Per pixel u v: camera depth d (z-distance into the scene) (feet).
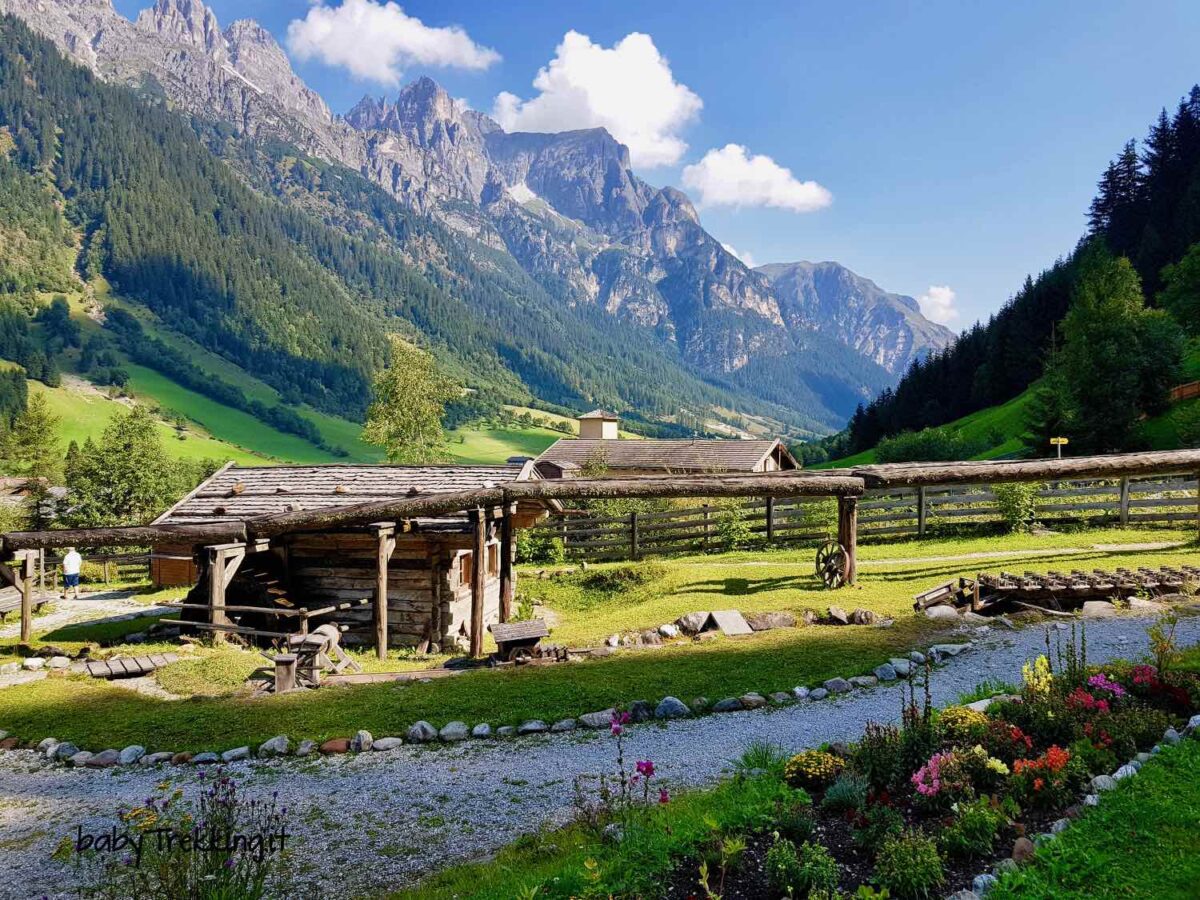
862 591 64.64
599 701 42.04
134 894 24.45
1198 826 20.38
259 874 23.08
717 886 20.17
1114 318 168.66
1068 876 18.90
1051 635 47.80
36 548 66.59
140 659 55.98
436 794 32.60
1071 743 26.14
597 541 105.29
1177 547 74.23
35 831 31.53
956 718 28.58
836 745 29.01
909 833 20.72
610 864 21.66
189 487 217.36
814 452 454.40
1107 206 354.13
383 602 63.36
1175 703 29.19
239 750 38.58
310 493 77.46
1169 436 164.45
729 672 45.21
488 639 75.00
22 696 48.96
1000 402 311.47
